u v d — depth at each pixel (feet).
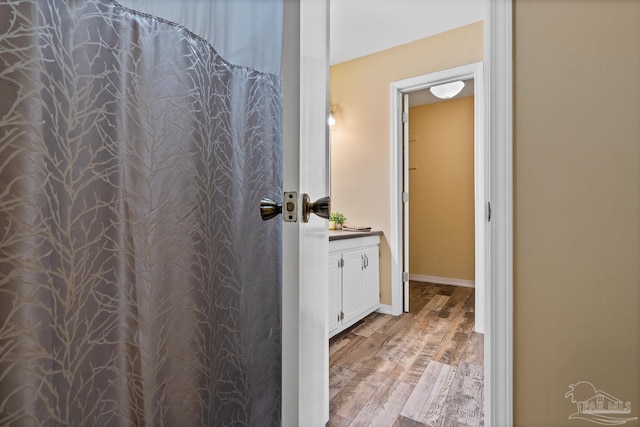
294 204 1.88
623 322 2.74
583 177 2.87
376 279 9.52
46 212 2.08
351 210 10.34
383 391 5.35
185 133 2.93
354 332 8.09
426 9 7.69
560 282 2.94
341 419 4.61
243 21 3.65
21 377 1.98
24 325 1.98
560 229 2.95
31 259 2.01
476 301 8.08
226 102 3.47
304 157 2.03
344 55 9.99
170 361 2.84
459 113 13.55
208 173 3.20
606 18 2.81
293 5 1.94
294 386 1.88
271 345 4.08
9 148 1.94
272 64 3.99
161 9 2.78
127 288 2.55
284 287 1.90
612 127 2.78
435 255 14.07
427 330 8.21
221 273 3.44
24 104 1.98
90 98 2.33
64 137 2.19
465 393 5.28
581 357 2.86
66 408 2.19
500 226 3.14
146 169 2.66
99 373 2.38
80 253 2.28
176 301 2.89
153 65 2.72
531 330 3.04
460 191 13.53
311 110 2.26
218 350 3.40
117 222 2.49
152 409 2.67
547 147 2.99
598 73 2.83
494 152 3.17
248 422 3.78
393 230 9.55
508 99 3.11
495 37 3.16
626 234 2.74
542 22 3.01
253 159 3.81
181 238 2.91
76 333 2.25
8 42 1.94
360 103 10.17
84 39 2.30
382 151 9.77
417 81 9.08
